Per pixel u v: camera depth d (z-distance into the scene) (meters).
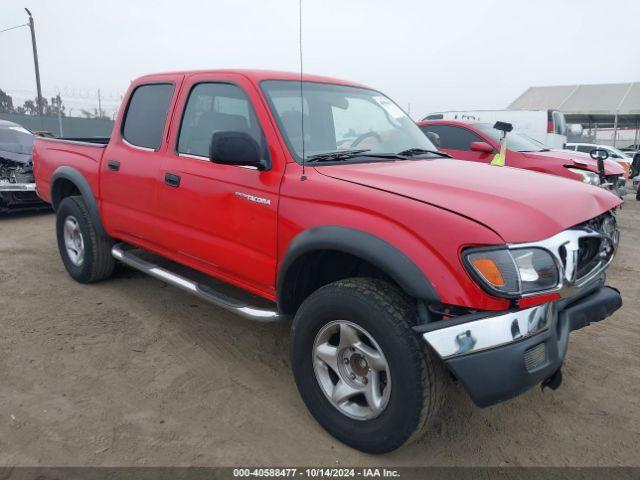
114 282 4.97
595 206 2.71
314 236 2.61
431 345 2.16
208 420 2.84
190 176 3.42
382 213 2.43
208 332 3.95
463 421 2.91
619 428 2.87
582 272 2.61
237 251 3.16
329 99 3.53
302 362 2.75
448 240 2.22
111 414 2.86
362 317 2.40
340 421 2.62
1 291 4.71
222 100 3.40
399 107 4.18
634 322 4.39
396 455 2.61
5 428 2.71
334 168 2.90
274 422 2.84
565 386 3.30
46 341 3.72
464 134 8.27
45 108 28.55
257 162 2.92
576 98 29.89
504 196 2.48
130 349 3.64
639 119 33.38
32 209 8.48
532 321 2.22
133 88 4.21
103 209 4.41
